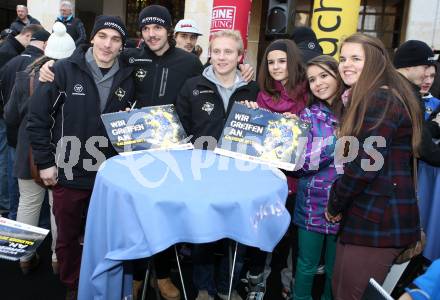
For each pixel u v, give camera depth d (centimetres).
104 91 240
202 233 143
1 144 371
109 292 165
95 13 1090
